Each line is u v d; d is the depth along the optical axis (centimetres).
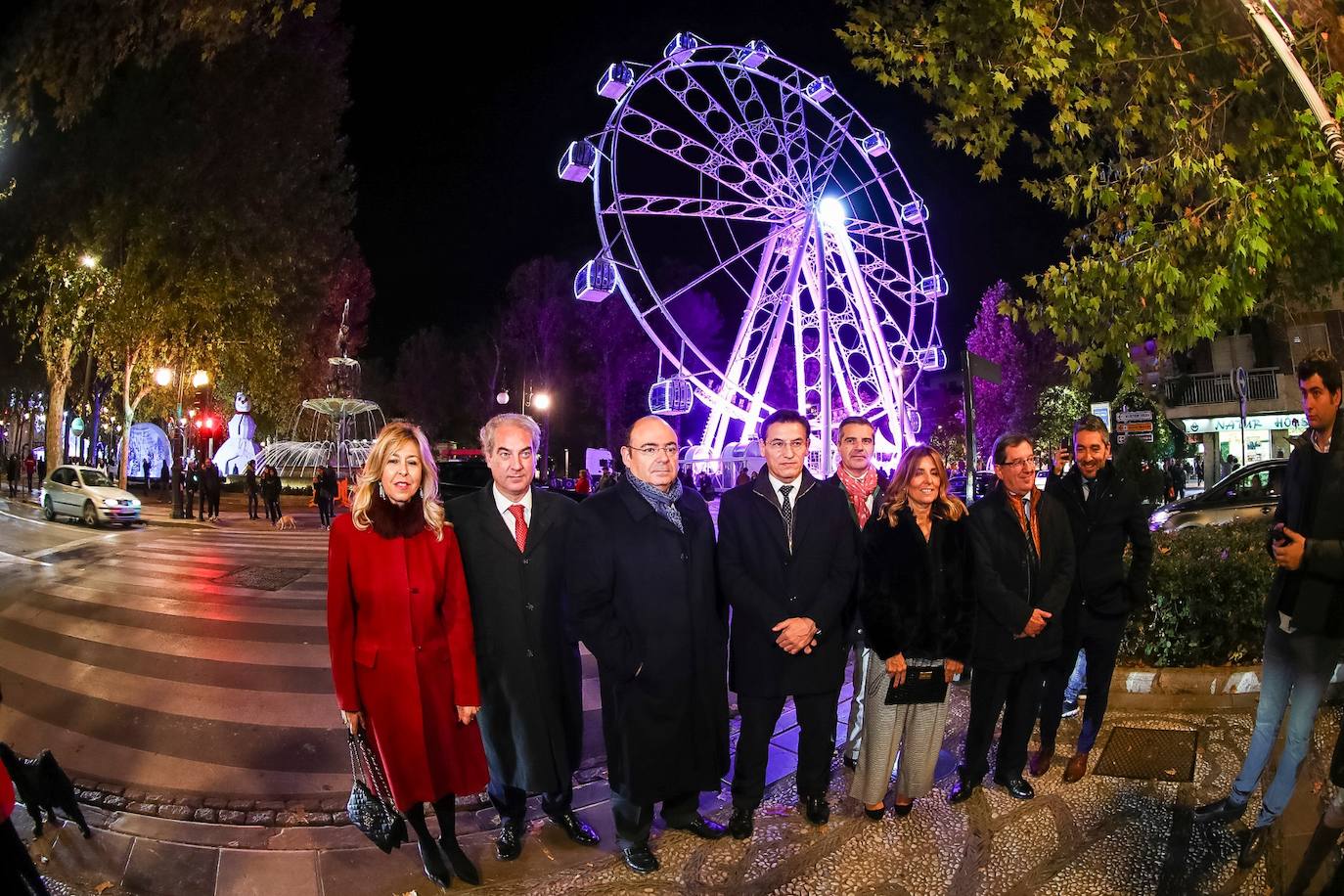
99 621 848
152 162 1964
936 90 638
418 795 329
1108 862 348
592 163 2339
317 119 2312
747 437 2942
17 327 2502
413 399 5388
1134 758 452
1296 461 345
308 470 3528
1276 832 340
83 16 846
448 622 349
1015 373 3844
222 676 658
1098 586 436
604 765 495
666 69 2414
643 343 4888
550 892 336
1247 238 494
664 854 364
